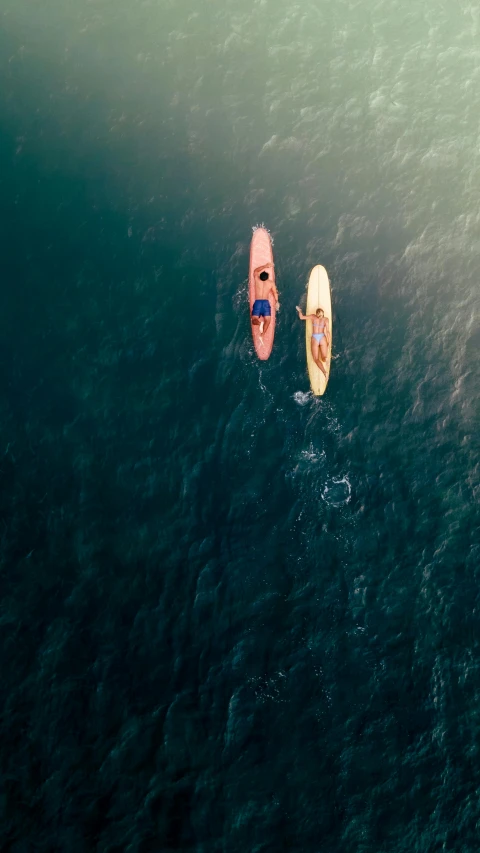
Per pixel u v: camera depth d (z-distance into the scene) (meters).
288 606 30.08
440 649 29.36
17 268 35.19
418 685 28.91
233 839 26.95
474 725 28.30
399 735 28.25
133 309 34.50
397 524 31.19
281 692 28.86
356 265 34.88
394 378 33.28
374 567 30.61
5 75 38.38
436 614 29.80
